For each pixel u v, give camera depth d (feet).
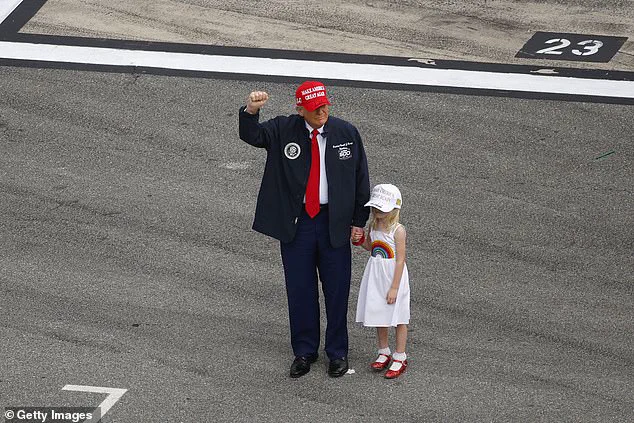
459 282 121.90
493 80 169.99
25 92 165.78
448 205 137.80
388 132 155.22
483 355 108.37
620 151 150.61
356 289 120.16
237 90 166.50
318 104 97.04
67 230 131.85
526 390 102.47
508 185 142.41
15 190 140.46
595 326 113.60
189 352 108.78
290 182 99.76
